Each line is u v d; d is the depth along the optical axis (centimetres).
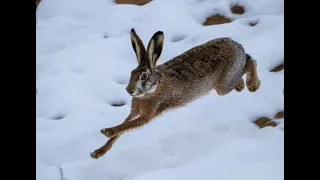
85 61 1828
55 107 1619
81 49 1891
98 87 1702
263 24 1942
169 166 1303
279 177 1209
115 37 1997
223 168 1258
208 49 1403
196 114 1532
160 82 1294
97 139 1472
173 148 1384
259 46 1809
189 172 1256
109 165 1341
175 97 1339
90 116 1573
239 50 1452
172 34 1978
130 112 1438
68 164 1355
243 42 1852
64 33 2038
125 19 2094
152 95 1294
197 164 1283
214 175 1238
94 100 1647
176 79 1326
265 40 1838
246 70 1502
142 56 1251
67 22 2123
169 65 1344
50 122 1548
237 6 2097
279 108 1523
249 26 1970
